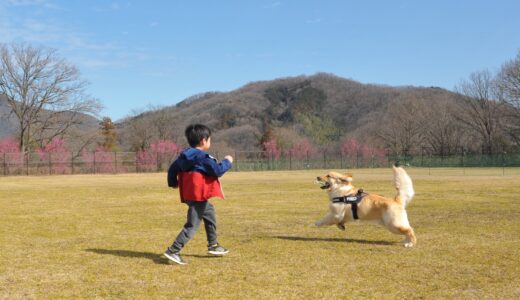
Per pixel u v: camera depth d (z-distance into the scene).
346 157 53.84
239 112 97.50
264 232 7.79
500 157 46.94
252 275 4.88
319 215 10.24
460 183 21.09
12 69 45.53
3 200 14.54
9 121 48.19
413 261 5.48
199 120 94.56
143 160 44.47
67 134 49.16
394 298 4.09
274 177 31.44
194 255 5.90
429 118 61.31
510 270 5.04
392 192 16.75
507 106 52.00
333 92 100.00
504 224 8.40
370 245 6.52
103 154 42.81
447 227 8.07
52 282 4.66
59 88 47.75
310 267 5.22
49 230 8.20
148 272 5.04
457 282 4.58
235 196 15.48
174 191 18.33
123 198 15.16
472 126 55.88
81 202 13.80
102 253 6.07
